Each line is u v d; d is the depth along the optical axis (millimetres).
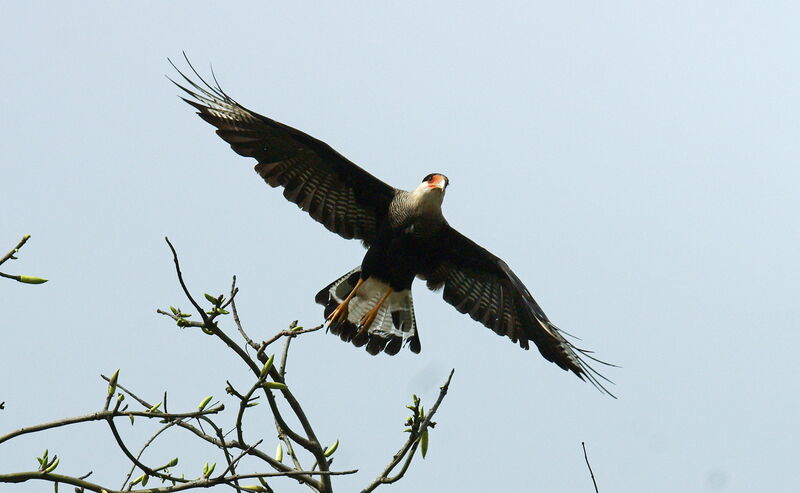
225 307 8023
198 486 7691
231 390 7957
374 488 8656
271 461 8461
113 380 7695
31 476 7465
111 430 7664
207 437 7996
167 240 7746
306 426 8750
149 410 7727
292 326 8469
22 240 7359
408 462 8664
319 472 7789
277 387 8016
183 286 7859
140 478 8102
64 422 7598
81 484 7574
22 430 7500
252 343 8250
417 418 8742
